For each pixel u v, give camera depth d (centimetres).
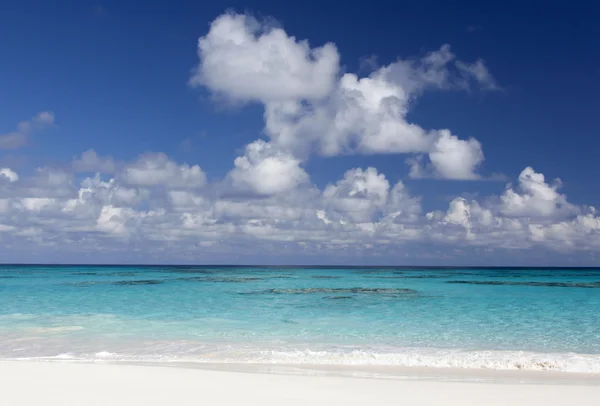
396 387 1102
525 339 2052
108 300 3888
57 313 2959
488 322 2575
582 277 9556
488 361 1520
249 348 1784
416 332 2212
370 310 3144
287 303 3619
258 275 10575
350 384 1128
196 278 8450
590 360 1538
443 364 1496
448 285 6234
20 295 4375
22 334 2111
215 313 2972
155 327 2339
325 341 1966
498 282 7112
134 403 905
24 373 1173
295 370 1402
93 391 992
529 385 1143
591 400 1005
